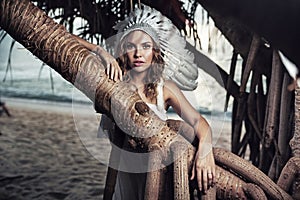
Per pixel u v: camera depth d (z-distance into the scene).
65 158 6.43
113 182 1.70
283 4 0.46
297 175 1.96
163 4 2.34
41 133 7.25
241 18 0.48
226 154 1.90
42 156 6.44
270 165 2.67
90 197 5.29
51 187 5.60
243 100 2.81
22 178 5.83
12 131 7.60
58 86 8.59
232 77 2.79
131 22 1.55
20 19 1.73
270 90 2.41
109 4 2.59
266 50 2.60
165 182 1.70
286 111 2.34
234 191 1.84
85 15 2.69
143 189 1.68
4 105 8.30
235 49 2.54
